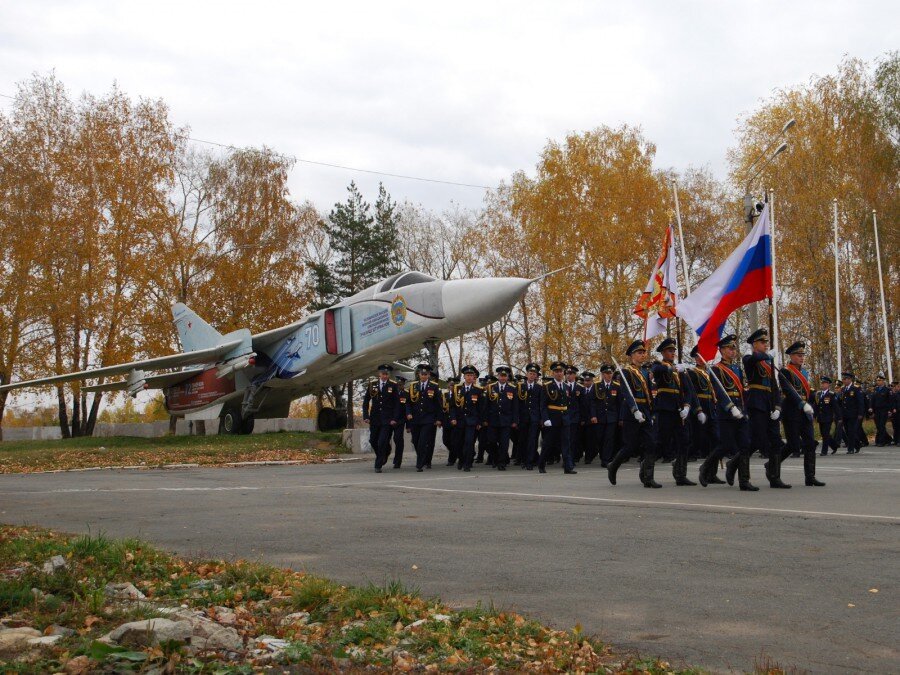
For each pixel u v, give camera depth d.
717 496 11.04
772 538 7.49
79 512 10.54
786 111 38.84
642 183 38.56
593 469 17.70
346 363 25.50
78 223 35.75
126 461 21.59
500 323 49.34
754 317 20.05
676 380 12.84
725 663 4.21
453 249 51.31
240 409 31.39
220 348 28.00
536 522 8.82
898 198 36.75
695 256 44.22
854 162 37.75
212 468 20.09
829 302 36.62
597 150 40.00
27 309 35.34
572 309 38.94
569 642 4.52
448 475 16.42
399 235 53.22
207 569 6.40
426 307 22.16
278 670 3.98
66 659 3.94
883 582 5.76
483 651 4.30
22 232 35.09
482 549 7.32
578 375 20.23
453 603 5.48
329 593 5.43
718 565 6.41
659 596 5.54
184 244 39.06
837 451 23.30
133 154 37.09
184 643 4.24
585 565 6.55
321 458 22.42
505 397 17.89
